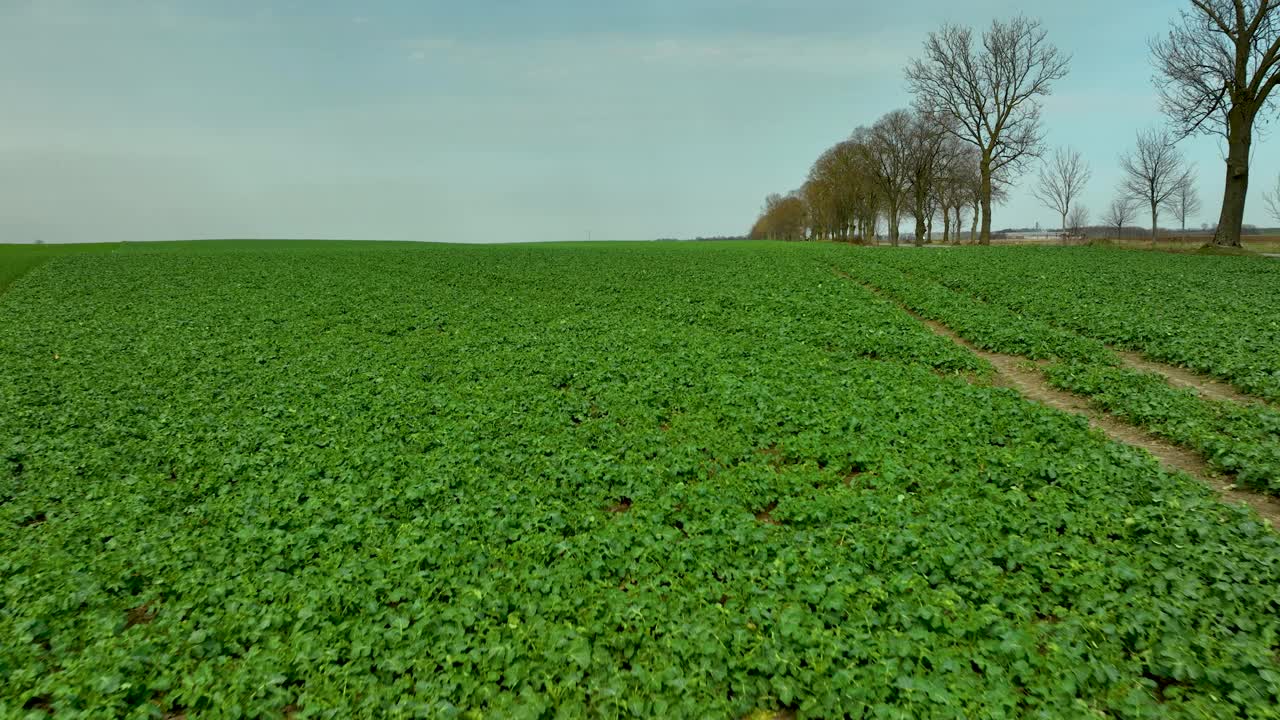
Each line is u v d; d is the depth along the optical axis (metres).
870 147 96.69
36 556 10.83
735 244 83.69
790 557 10.05
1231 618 8.34
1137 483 12.02
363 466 14.09
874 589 9.16
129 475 14.10
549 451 14.79
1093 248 53.91
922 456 13.77
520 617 9.05
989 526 10.80
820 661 7.95
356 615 9.23
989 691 7.43
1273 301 27.22
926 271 39.81
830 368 20.89
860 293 33.78
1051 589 9.24
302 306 33.41
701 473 13.34
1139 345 22.22
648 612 8.88
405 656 8.20
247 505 12.41
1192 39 46.62
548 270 46.56
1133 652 8.07
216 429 16.80
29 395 19.72
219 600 9.56
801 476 13.13
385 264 50.38
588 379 20.33
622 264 49.59
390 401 18.45
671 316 30.27
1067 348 21.75
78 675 8.01
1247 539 10.00
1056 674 7.64
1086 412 16.95
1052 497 11.68
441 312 31.95
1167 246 55.00
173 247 75.56
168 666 8.30
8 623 9.10
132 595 9.95
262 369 22.28
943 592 9.14
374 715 7.43
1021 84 66.62
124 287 39.16
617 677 7.85
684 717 7.34
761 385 18.97
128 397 19.67
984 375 20.31
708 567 10.02
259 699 7.73
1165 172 82.12
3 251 64.75
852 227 121.50
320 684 7.91
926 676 7.75
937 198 100.75
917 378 19.72
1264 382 17.30
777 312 30.03
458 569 10.10
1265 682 7.28
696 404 17.77
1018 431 14.95
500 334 27.22
